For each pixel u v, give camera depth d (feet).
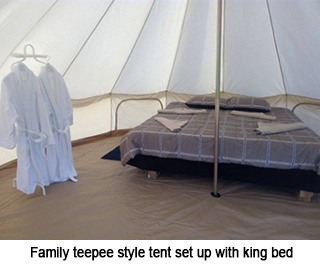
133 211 7.61
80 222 7.13
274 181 8.12
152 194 8.55
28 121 7.88
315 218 7.16
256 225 6.89
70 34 10.09
